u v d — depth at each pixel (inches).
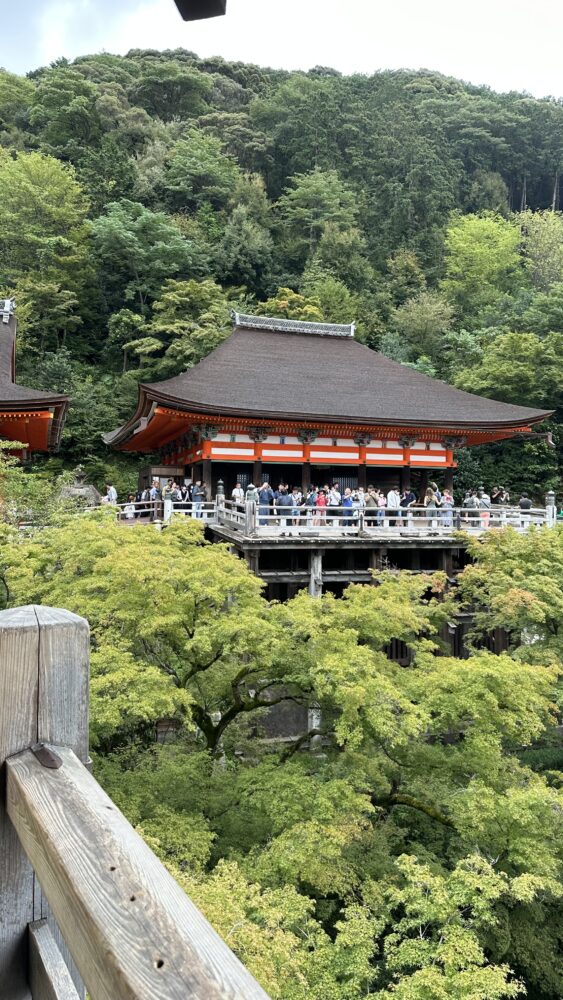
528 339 1626.5
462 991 261.0
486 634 831.7
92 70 2878.9
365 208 2527.1
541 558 641.0
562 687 553.3
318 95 2738.7
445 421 1029.2
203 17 107.0
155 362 1780.3
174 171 2245.3
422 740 508.7
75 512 662.5
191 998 33.5
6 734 57.6
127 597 400.5
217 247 2053.4
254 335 1272.1
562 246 2338.8
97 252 1846.7
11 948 60.4
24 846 53.5
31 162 1780.3
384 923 320.8
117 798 374.9
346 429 1029.8
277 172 2677.2
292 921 292.0
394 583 541.0
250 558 749.3
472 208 2783.0
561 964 439.5
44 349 1770.4
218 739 498.3
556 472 1674.5
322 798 357.1
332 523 908.0
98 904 42.2
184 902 42.6
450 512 893.8
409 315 2074.3
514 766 446.3
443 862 435.2
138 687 357.7
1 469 655.8
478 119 3061.0
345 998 282.4
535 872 366.0
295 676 425.1
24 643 58.3
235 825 410.0
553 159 3122.5
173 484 960.3
